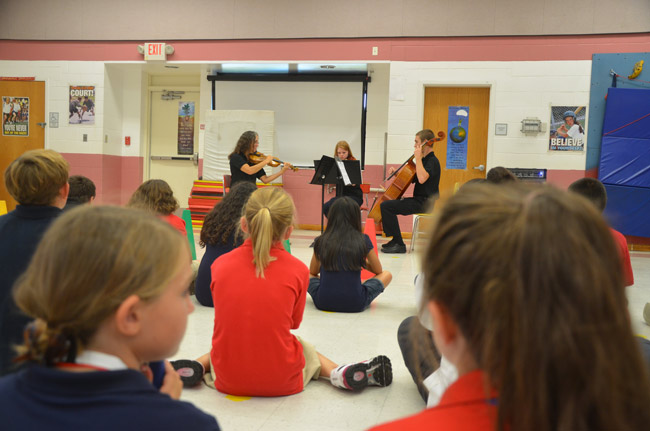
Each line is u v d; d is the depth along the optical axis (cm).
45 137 830
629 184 679
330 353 264
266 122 793
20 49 823
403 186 614
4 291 140
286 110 825
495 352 43
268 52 770
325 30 755
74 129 823
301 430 180
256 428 180
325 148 820
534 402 41
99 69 812
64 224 62
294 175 824
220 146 800
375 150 809
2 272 141
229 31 776
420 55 736
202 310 341
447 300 47
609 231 43
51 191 151
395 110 745
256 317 197
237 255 204
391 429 49
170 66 823
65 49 816
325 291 338
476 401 47
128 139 880
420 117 741
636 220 678
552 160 711
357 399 206
